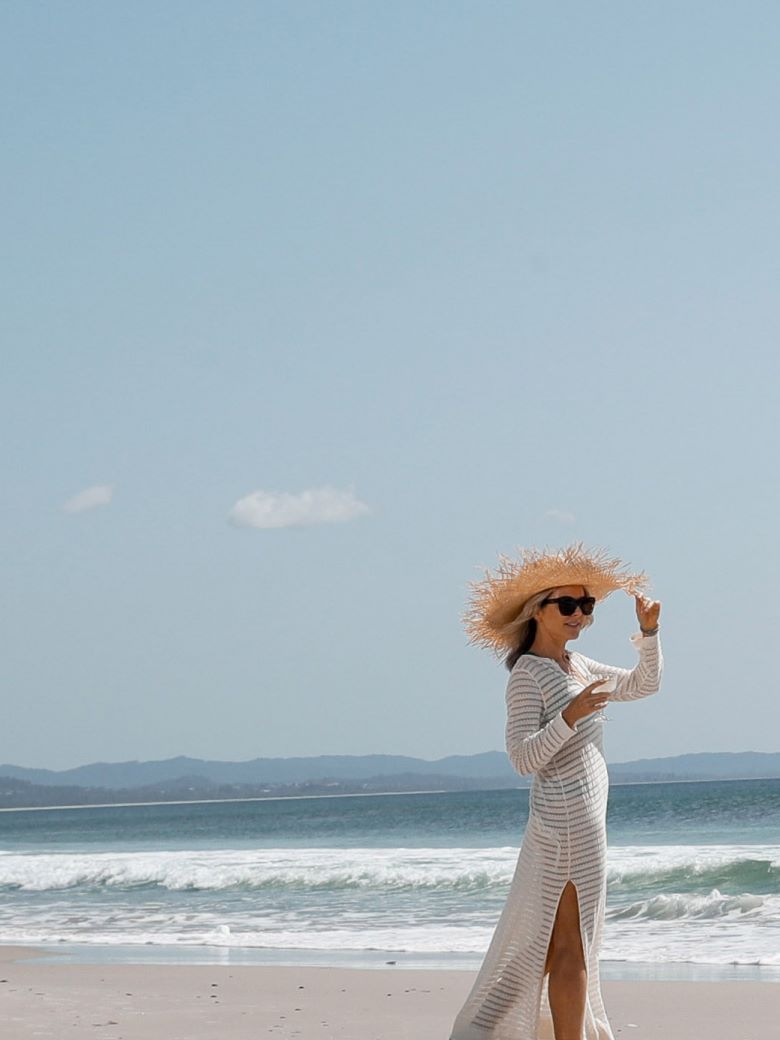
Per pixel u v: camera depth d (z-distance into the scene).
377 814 76.44
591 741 5.07
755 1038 6.55
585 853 4.97
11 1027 7.32
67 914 16.91
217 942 12.79
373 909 15.52
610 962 10.35
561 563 5.18
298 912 15.63
